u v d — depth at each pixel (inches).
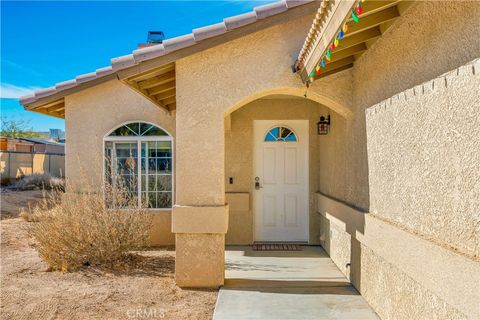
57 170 1018.1
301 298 209.3
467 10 112.4
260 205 364.5
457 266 112.0
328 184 307.9
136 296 213.8
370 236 188.7
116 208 289.3
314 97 234.5
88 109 359.6
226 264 284.5
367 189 200.8
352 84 226.8
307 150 359.6
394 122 164.2
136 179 354.3
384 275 176.4
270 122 364.5
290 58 224.7
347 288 226.1
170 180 354.6
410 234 143.4
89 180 354.9
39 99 332.5
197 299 209.6
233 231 356.8
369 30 180.9
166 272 262.4
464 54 114.2
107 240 272.1
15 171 887.1
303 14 216.8
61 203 298.8
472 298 104.9
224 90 225.8
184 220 225.5
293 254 317.1
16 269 267.7
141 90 256.1
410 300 148.3
